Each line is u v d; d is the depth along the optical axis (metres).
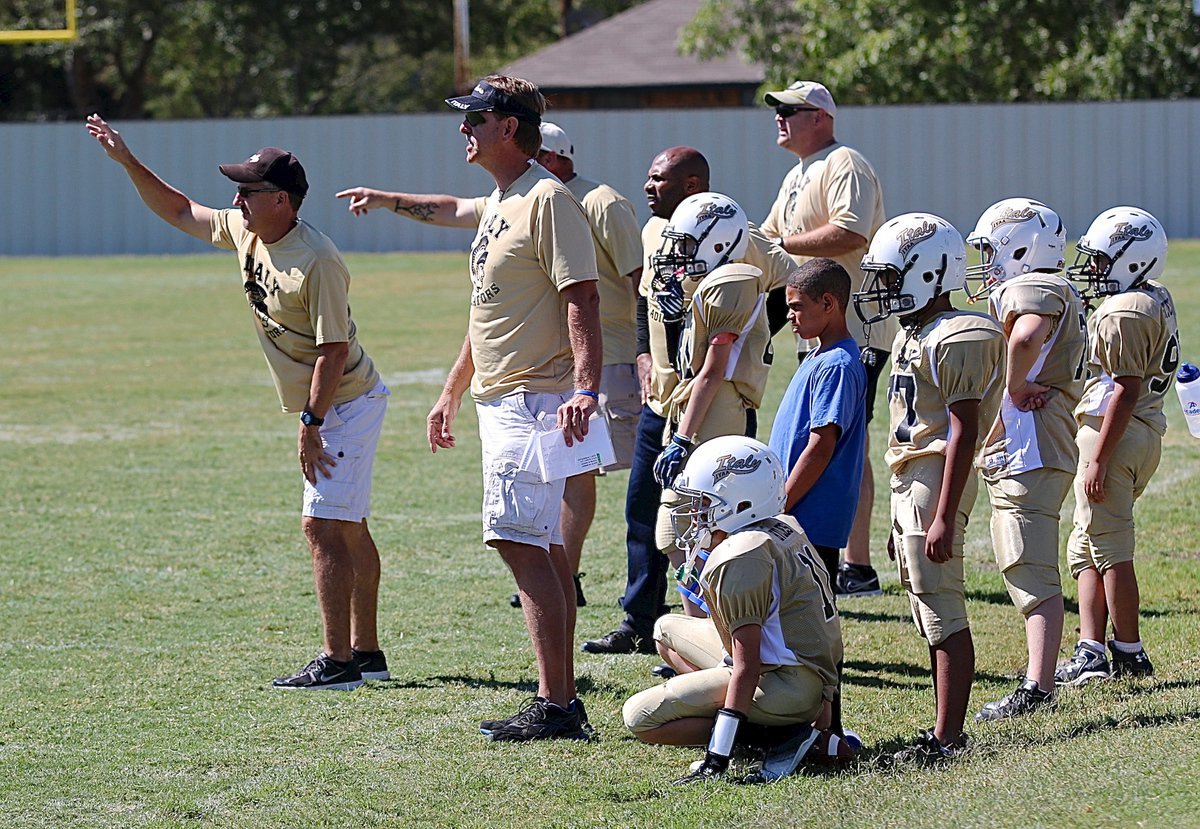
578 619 17.69
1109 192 77.12
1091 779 10.49
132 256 82.50
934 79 82.44
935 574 12.08
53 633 16.95
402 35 130.00
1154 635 15.67
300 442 14.63
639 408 18.25
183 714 14.07
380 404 15.11
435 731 13.49
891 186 78.62
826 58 84.44
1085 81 81.81
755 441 11.99
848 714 13.74
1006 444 13.09
